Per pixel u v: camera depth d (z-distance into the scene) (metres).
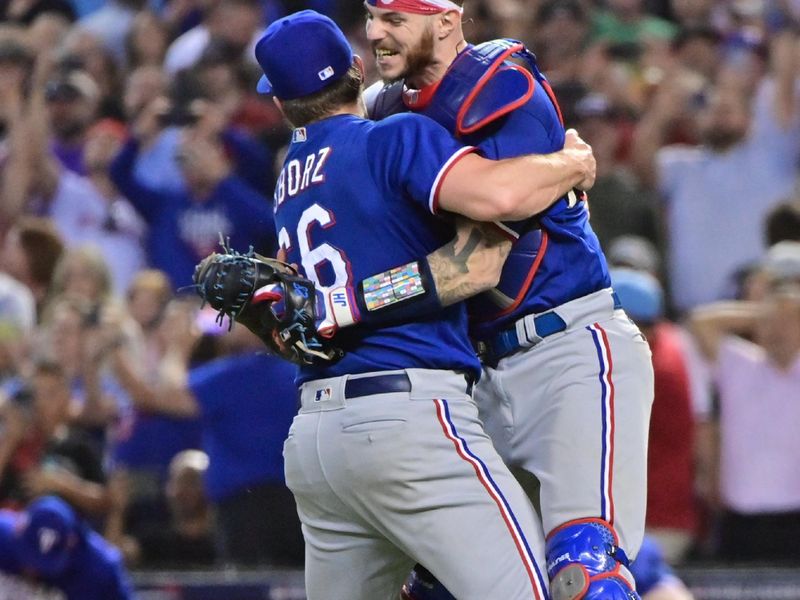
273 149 33.12
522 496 13.81
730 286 29.52
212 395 24.69
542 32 35.19
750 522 25.09
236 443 24.72
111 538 25.45
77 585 23.34
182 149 30.44
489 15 35.41
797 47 30.88
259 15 35.78
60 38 38.50
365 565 14.31
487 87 13.83
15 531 23.23
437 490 13.50
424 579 15.03
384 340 13.74
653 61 35.03
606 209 29.88
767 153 30.44
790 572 23.59
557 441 14.13
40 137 32.34
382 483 13.56
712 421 25.59
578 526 13.84
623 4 37.34
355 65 14.30
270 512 24.61
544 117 13.98
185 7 38.12
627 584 13.60
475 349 14.75
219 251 30.39
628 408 14.21
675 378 24.62
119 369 26.69
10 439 25.45
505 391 14.55
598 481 13.94
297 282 13.66
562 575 13.53
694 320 26.19
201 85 33.97
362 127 13.91
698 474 25.47
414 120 13.62
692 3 39.00
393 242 13.71
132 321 28.11
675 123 32.22
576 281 14.38
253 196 30.91
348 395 13.72
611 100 32.84
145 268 31.52
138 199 31.25
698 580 23.66
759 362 25.44
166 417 26.55
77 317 27.05
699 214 30.36
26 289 29.72
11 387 26.67
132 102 35.34
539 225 14.26
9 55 33.38
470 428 13.78
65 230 32.03
